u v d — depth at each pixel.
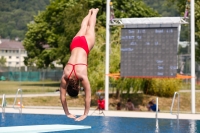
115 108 40.19
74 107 38.50
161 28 30.45
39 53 80.12
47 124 24.56
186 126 24.08
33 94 48.62
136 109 36.31
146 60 30.78
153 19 30.56
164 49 30.38
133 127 23.67
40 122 25.39
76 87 12.70
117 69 41.00
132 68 31.08
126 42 31.20
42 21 79.12
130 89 43.25
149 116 28.58
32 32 79.31
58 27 73.31
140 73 30.92
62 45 57.44
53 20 73.06
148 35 30.75
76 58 12.75
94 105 40.88
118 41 42.81
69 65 12.70
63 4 72.19
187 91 49.47
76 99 43.56
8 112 29.66
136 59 31.00
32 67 100.88
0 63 174.50
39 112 29.95
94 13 13.89
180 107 41.91
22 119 26.53
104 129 22.88
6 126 23.48
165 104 42.34
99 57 41.72
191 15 30.11
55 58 73.56
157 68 30.55
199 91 50.12
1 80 96.31
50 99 44.03
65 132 21.72
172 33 30.23
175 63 30.17
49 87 66.12
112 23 31.73
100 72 40.59
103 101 33.12
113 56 41.38
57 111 30.89
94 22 13.70
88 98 12.92
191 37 30.20
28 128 22.64
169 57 30.30
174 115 29.39
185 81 62.94
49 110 31.66
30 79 94.81
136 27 31.03
